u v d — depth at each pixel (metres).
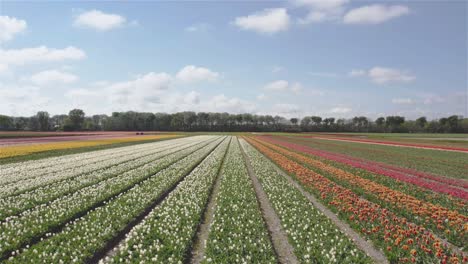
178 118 179.00
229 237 10.23
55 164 26.55
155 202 15.26
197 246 10.13
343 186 19.11
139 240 10.09
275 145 55.59
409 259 8.62
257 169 25.70
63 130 133.75
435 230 11.19
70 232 10.45
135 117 167.50
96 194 15.48
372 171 24.84
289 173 23.47
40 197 14.59
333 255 8.72
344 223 12.34
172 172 22.70
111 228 10.91
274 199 15.75
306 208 13.91
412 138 91.88
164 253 9.10
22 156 31.67
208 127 170.88
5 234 10.05
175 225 11.25
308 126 180.12
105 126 156.75
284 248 10.09
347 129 175.88
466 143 65.12
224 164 28.17
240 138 86.81
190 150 42.00
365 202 14.23
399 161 32.38
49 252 8.88
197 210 13.18
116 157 32.47
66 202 13.98
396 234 10.13
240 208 13.82
